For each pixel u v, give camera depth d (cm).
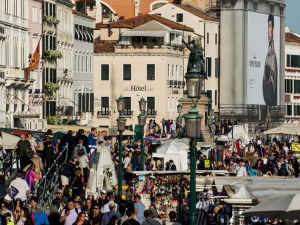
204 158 12356
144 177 9862
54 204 7212
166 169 11875
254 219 6412
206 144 15038
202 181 7906
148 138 16025
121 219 7306
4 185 7069
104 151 10056
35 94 18675
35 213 6556
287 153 15700
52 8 19900
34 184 8056
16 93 17262
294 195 4966
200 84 6756
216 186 7312
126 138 17712
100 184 9269
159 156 12412
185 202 8662
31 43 18525
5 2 16425
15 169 9338
